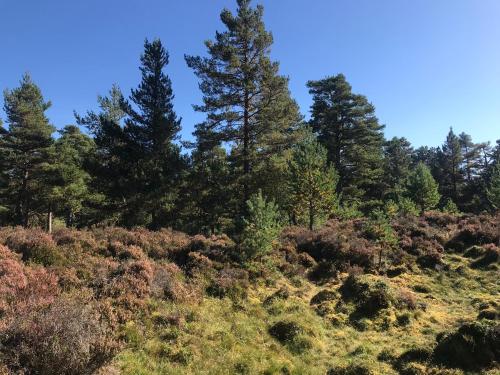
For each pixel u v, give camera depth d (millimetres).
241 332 12820
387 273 20953
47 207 46688
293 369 11109
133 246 18344
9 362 7328
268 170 30078
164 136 31719
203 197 30703
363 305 15852
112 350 8164
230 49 30234
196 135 31219
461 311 16188
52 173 43250
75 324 8109
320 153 28953
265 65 30203
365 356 12094
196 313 13195
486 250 22531
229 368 10609
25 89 44906
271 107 30703
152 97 32438
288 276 19516
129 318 11883
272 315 14836
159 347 10766
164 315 12422
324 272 20578
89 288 13258
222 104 31156
